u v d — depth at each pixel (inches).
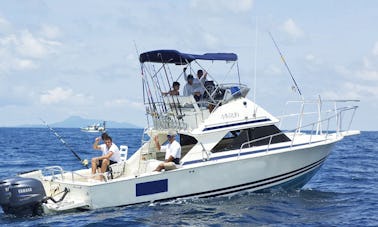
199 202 505.4
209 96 529.7
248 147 532.7
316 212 482.0
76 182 484.7
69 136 2367.1
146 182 489.4
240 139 532.4
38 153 1216.8
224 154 520.4
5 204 450.3
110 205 479.5
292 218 458.6
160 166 499.5
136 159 550.9
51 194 500.1
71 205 466.0
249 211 475.8
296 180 559.8
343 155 1101.7
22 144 1604.3
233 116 530.3
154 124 561.6
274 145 539.5
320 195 560.4
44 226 424.2
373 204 521.0
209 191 514.6
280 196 542.0
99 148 540.1
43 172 548.4
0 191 451.2
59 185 498.9
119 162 530.9
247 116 534.6
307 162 557.3
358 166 873.5
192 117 521.3
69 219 446.3
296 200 526.9
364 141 1811.0
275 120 545.6
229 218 452.8
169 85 544.1
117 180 478.9
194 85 541.6
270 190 547.8
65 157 1102.4
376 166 875.4
